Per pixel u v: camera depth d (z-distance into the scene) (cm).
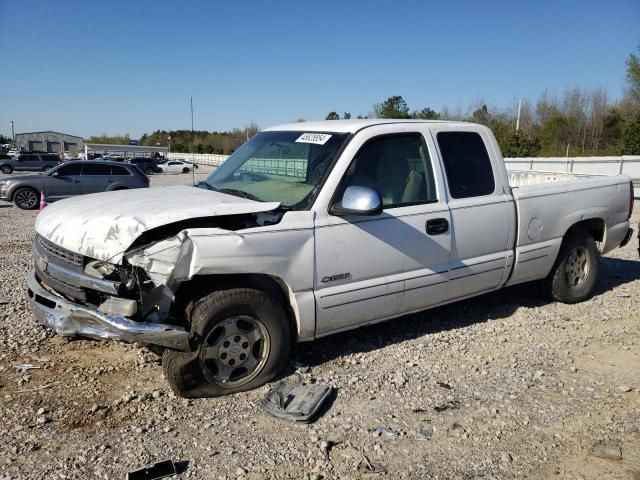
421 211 453
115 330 351
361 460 315
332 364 440
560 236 568
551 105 5503
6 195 1686
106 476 296
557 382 416
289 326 402
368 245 423
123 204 405
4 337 480
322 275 404
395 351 468
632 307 597
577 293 602
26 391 387
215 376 380
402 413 367
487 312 573
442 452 324
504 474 305
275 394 381
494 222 504
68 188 1736
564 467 312
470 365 443
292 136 479
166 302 356
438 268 468
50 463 306
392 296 444
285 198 418
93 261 376
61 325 376
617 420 362
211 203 391
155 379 408
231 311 374
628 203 649
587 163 2353
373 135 441
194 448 323
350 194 393
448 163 484
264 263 376
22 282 678
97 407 365
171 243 351
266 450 322
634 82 4100
